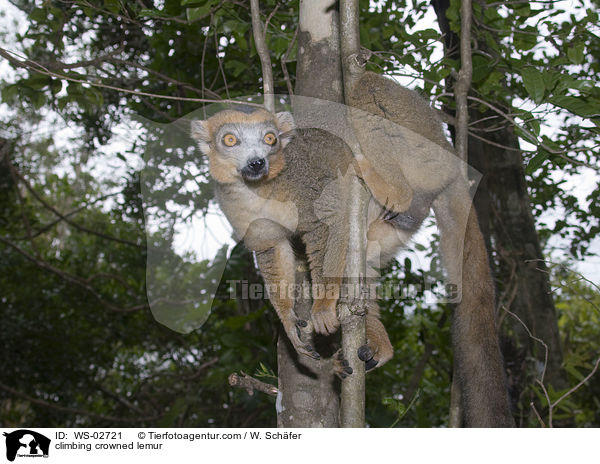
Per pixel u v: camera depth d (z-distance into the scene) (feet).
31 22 18.74
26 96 18.43
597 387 30.22
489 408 12.77
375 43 18.43
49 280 37.50
